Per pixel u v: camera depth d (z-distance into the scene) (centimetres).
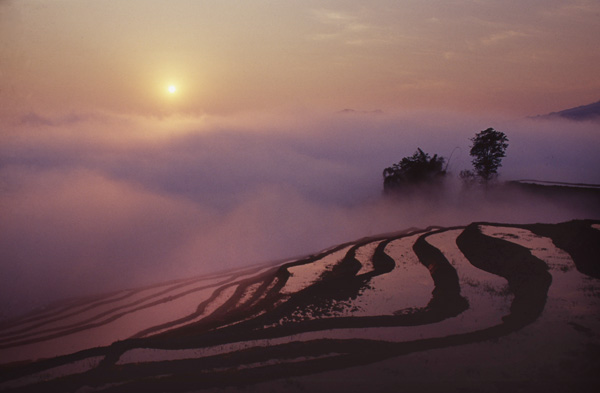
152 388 1723
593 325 2070
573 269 3003
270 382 1708
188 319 3164
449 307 2464
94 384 1820
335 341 2052
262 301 3088
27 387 1856
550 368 1692
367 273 3369
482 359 1803
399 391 1587
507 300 2538
